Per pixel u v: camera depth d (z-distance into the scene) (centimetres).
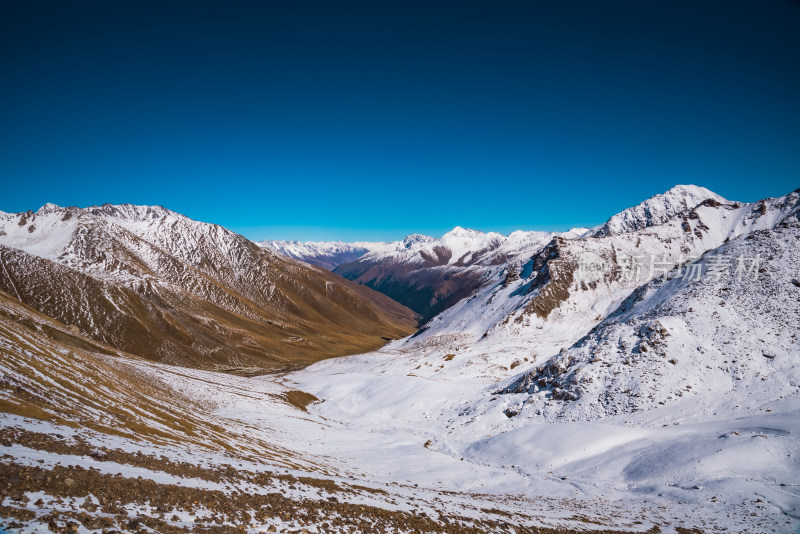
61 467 1688
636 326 7675
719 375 6166
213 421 5700
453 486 4525
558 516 3209
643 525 3086
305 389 11975
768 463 4106
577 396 6762
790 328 6519
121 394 4678
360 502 2522
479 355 13138
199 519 1642
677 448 4688
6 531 1112
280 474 2934
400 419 8669
